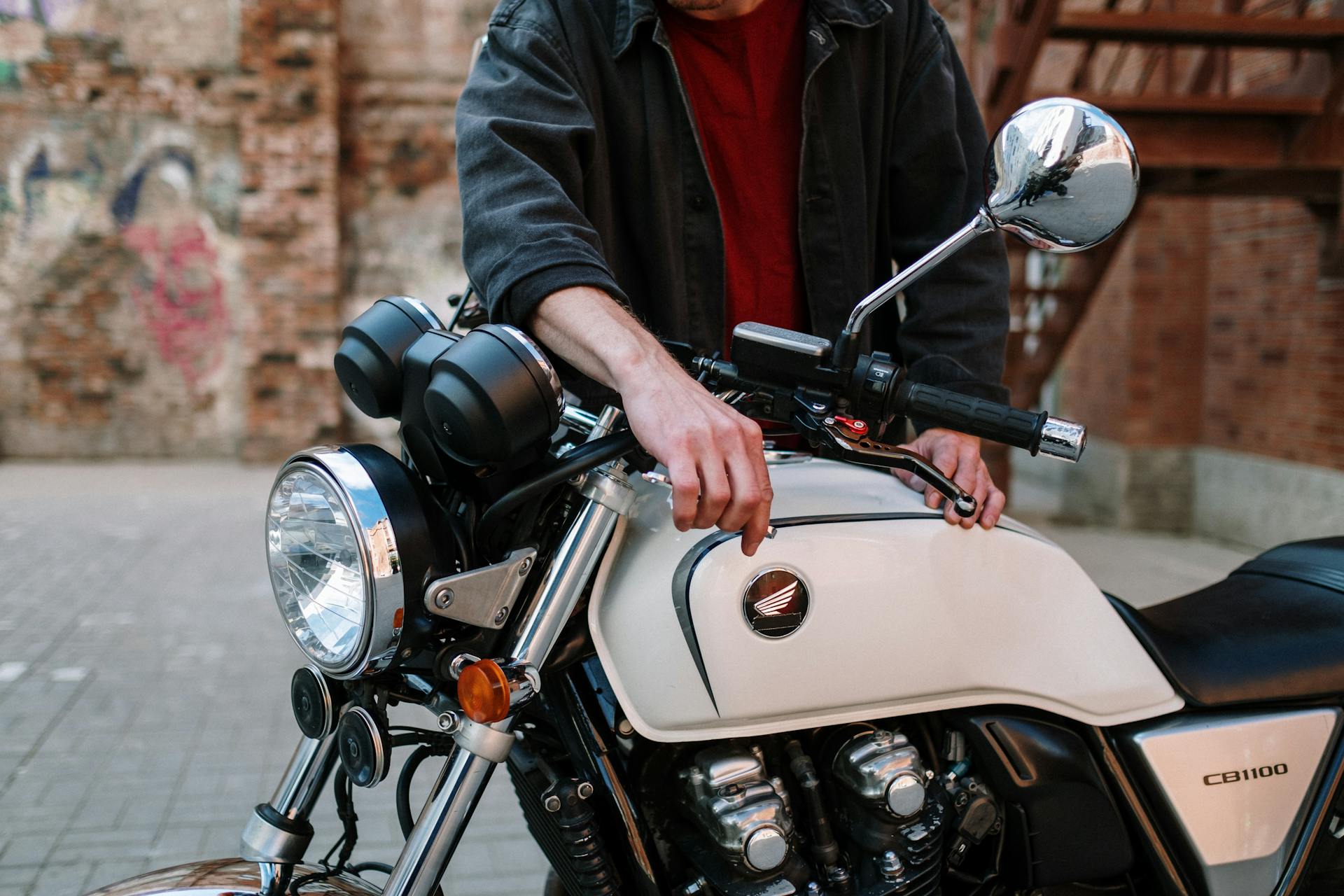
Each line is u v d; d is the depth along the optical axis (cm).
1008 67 460
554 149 140
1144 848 140
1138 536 673
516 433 109
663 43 151
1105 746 138
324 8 826
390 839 273
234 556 566
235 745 333
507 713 108
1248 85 589
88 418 850
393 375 130
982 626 130
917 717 137
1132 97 454
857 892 126
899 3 164
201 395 859
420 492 115
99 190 832
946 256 115
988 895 141
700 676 118
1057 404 799
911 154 165
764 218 162
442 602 109
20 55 816
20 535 602
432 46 873
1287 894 142
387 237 886
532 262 122
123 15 820
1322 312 579
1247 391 643
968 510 117
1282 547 177
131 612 467
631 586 121
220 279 851
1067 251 114
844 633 122
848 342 117
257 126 829
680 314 157
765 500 106
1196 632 151
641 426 108
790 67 160
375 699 120
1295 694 144
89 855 265
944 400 116
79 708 360
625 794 123
